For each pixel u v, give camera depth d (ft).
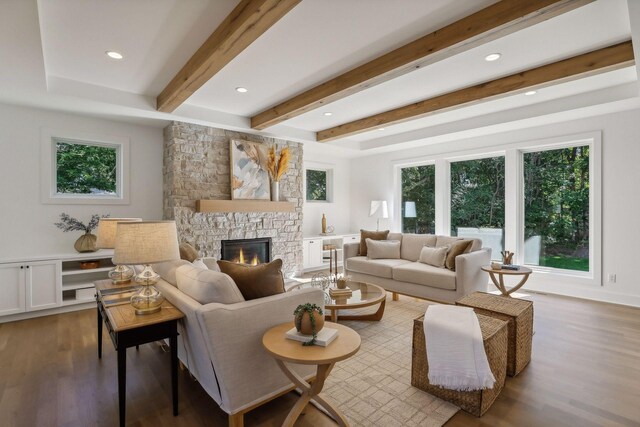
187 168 15.08
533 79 10.50
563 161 15.66
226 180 16.39
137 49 9.32
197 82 10.24
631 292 13.43
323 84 11.82
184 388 7.39
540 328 10.82
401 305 13.73
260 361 6.11
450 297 12.51
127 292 8.13
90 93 11.97
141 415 6.38
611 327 10.90
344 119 16.67
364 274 15.74
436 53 8.46
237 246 16.75
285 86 12.14
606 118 13.93
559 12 6.86
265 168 17.67
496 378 6.88
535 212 16.53
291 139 18.63
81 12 7.52
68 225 13.75
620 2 7.17
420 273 13.29
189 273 7.04
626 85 11.91
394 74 9.84
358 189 24.59
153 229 6.57
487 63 10.19
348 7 7.38
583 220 15.07
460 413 6.44
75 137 13.92
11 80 10.34
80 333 10.64
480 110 15.05
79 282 13.47
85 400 6.87
